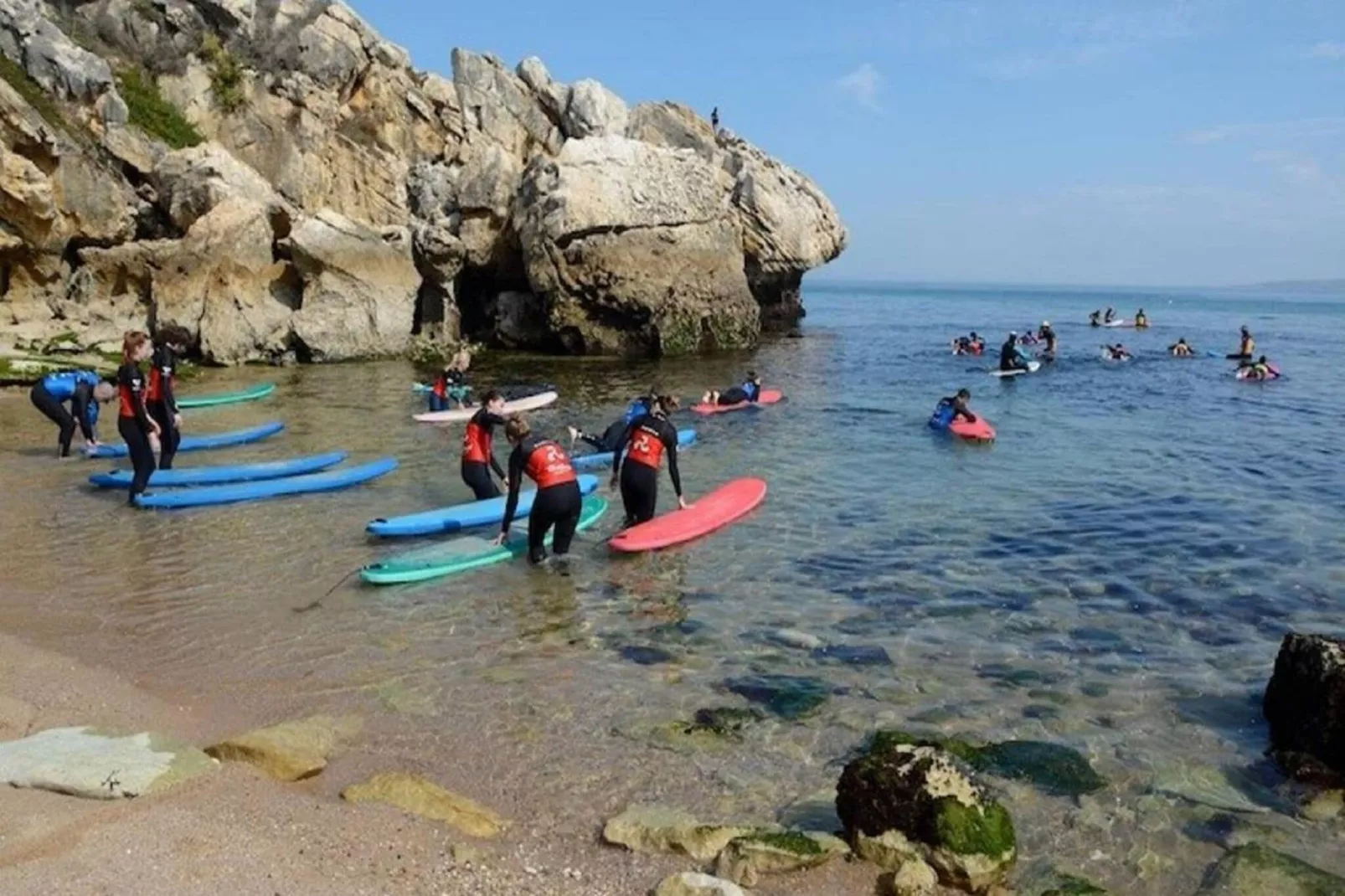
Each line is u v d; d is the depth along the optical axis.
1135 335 50.97
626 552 10.95
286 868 4.74
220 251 28.89
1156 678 7.81
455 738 6.61
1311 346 45.03
